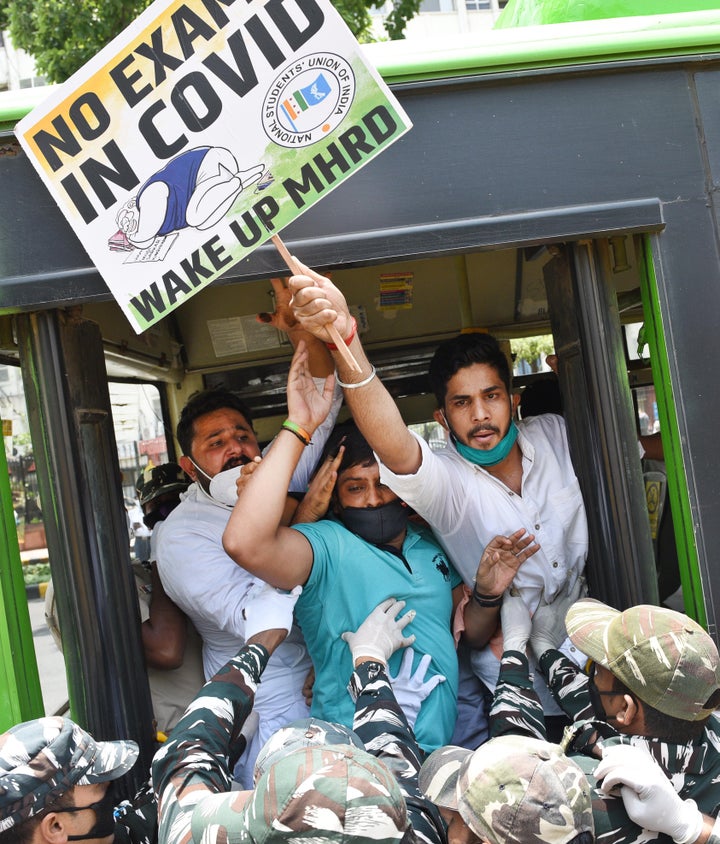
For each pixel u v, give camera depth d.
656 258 1.81
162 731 2.09
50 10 7.60
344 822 1.15
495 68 1.75
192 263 1.64
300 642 2.16
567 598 2.17
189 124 1.61
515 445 2.21
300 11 1.57
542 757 1.36
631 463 1.91
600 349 1.91
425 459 1.96
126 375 3.01
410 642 1.96
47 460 1.79
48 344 1.77
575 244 1.91
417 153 1.74
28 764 1.44
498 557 2.04
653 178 1.80
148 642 2.23
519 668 1.94
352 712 1.92
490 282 3.15
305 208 1.63
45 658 4.80
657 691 1.51
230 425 2.26
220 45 1.59
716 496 1.79
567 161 1.78
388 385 3.25
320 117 1.60
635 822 1.41
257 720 2.06
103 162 1.61
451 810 1.44
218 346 3.23
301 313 1.70
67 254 1.69
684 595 1.85
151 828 1.68
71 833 1.47
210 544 2.15
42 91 1.76
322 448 2.23
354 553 1.97
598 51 1.76
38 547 7.41
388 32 8.39
